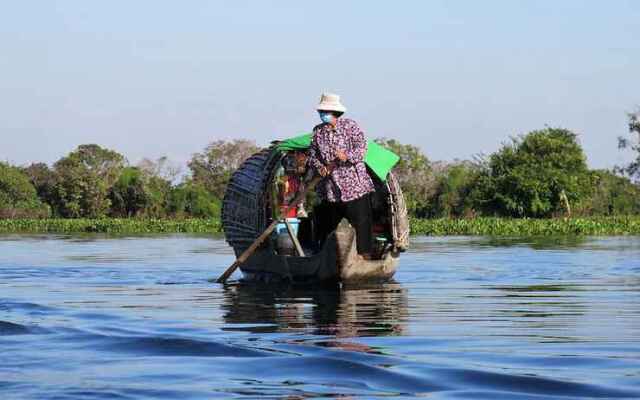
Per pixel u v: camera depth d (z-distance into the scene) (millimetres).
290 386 5711
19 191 81438
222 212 16172
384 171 13836
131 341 7383
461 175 78562
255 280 14414
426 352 6879
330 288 12820
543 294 11641
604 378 5805
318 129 12938
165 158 87750
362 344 7309
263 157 15031
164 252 23797
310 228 14852
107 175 83000
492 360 6492
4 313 9453
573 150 71938
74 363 6473
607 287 12648
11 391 5582
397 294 11797
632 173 79062
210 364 6418
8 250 25125
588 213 72688
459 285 13164
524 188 68625
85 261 19469
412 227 45062
